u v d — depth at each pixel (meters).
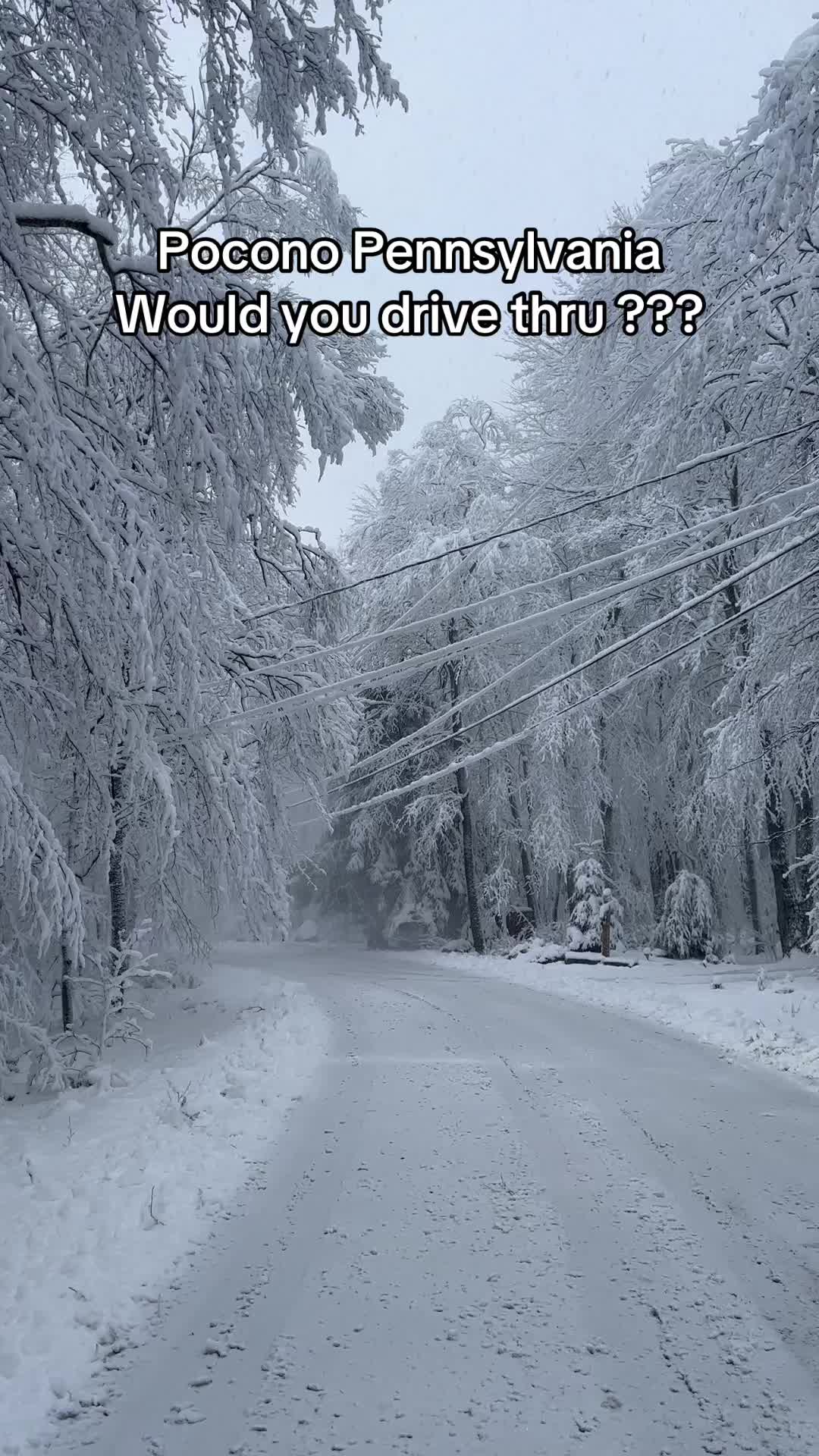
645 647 20.14
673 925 21.62
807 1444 3.44
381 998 16.09
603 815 25.42
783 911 19.11
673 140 13.48
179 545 8.95
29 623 7.92
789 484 11.69
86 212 6.60
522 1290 4.71
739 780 16.22
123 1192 6.18
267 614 12.54
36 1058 10.41
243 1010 15.04
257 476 7.80
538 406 26.41
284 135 6.90
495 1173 6.50
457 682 27.39
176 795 11.32
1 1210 5.91
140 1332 4.45
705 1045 11.20
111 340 8.61
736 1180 6.21
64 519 6.92
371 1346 4.22
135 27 6.60
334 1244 5.37
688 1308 4.47
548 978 18.58
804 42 7.10
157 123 8.65
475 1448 3.46
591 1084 9.08
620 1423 3.59
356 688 6.54
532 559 24.27
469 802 27.81
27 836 6.77
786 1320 4.33
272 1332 4.39
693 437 11.58
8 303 8.28
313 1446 3.51
